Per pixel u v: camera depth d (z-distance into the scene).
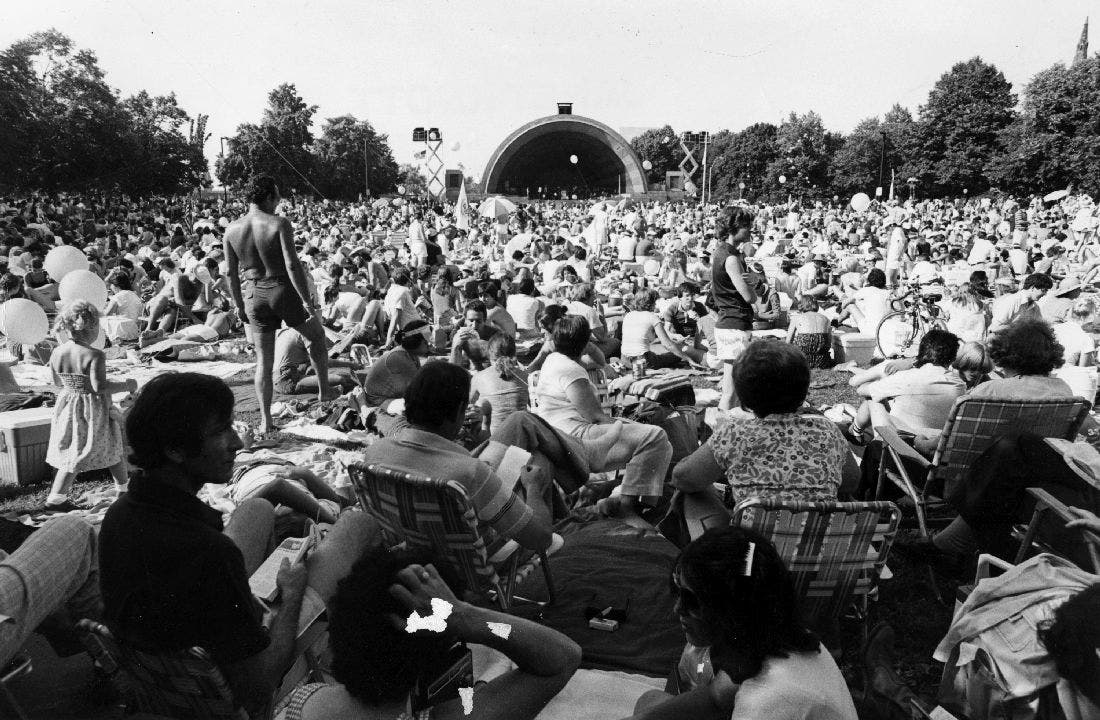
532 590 4.61
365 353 11.28
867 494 5.53
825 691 2.19
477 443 6.42
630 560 4.93
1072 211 50.59
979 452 4.69
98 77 39.09
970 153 79.31
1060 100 69.06
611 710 3.53
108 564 2.71
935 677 3.83
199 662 2.67
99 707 3.55
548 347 8.32
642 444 5.45
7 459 6.49
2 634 3.02
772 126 100.75
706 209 52.84
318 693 2.19
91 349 5.95
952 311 11.11
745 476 3.75
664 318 13.08
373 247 27.97
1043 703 2.95
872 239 29.23
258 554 3.65
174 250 21.94
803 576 3.49
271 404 8.68
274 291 7.61
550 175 97.94
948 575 4.73
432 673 2.16
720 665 2.29
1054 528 3.91
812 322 10.94
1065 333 8.55
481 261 23.91
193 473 2.83
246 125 70.44
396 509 3.66
